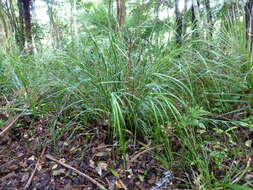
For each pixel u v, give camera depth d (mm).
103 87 1121
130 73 1180
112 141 1162
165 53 1383
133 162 1043
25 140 1207
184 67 1332
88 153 1103
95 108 1165
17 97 1489
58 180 944
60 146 1153
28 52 2264
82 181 941
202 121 1207
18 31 2979
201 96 1354
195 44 1547
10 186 907
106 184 927
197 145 1034
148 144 1123
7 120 1324
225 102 1346
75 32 1779
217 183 857
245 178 897
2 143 1184
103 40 1424
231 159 1019
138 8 1828
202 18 1947
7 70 1736
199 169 911
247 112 1257
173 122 1147
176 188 894
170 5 1982
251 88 1336
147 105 1089
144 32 1494
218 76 1421
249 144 1094
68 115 1343
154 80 1233
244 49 1482
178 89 1337
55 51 1668
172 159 1018
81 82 1185
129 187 912
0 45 2244
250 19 1605
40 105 1334
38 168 1009
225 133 1126
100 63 1261
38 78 1478
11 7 3023
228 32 1630
